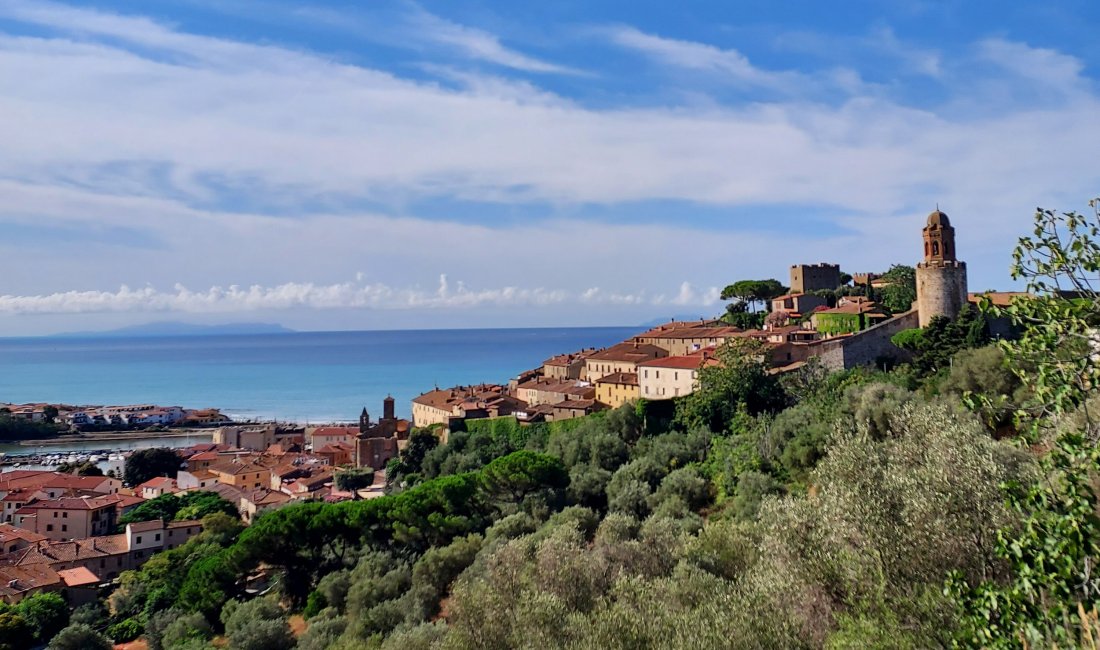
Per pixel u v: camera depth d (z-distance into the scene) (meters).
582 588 40.00
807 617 25.41
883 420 54.00
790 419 68.00
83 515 118.44
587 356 164.50
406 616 50.88
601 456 86.50
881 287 148.62
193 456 174.75
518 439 115.38
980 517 21.69
